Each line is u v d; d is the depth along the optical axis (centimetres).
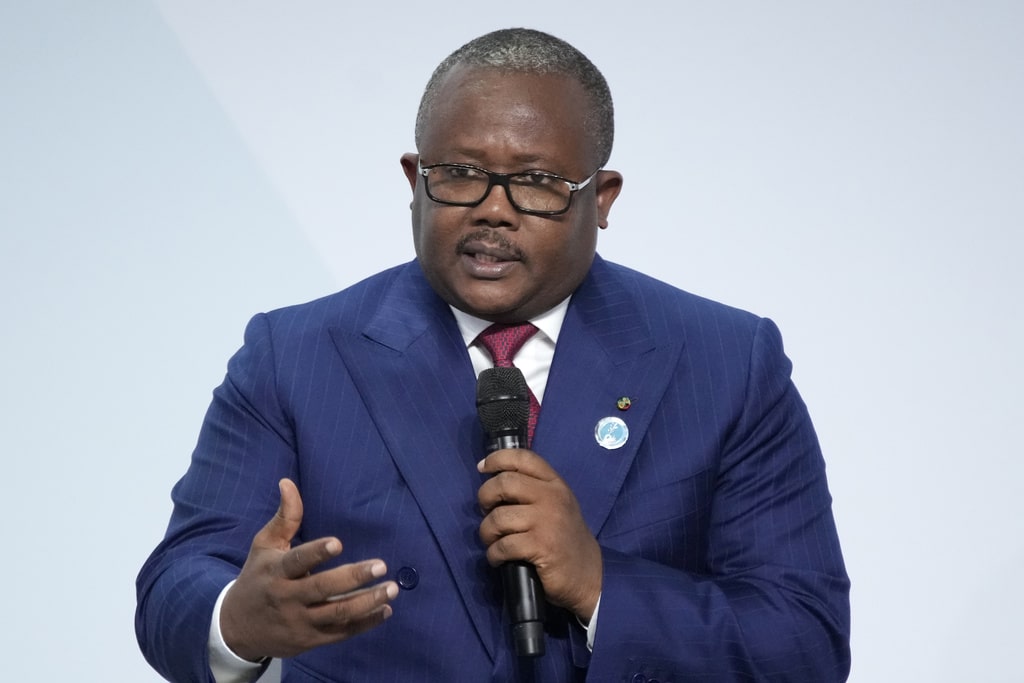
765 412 712
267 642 597
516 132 661
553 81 675
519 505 626
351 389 704
